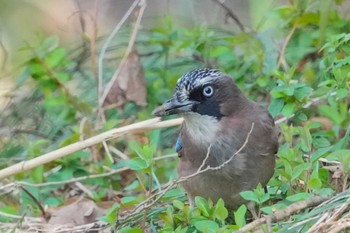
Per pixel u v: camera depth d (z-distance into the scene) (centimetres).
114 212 1009
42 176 1177
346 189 975
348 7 1392
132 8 1312
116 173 1203
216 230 900
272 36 1319
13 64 1542
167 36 1395
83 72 1415
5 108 1411
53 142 1341
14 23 1722
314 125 1098
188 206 984
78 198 1198
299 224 891
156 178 1133
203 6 1559
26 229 1105
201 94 1002
